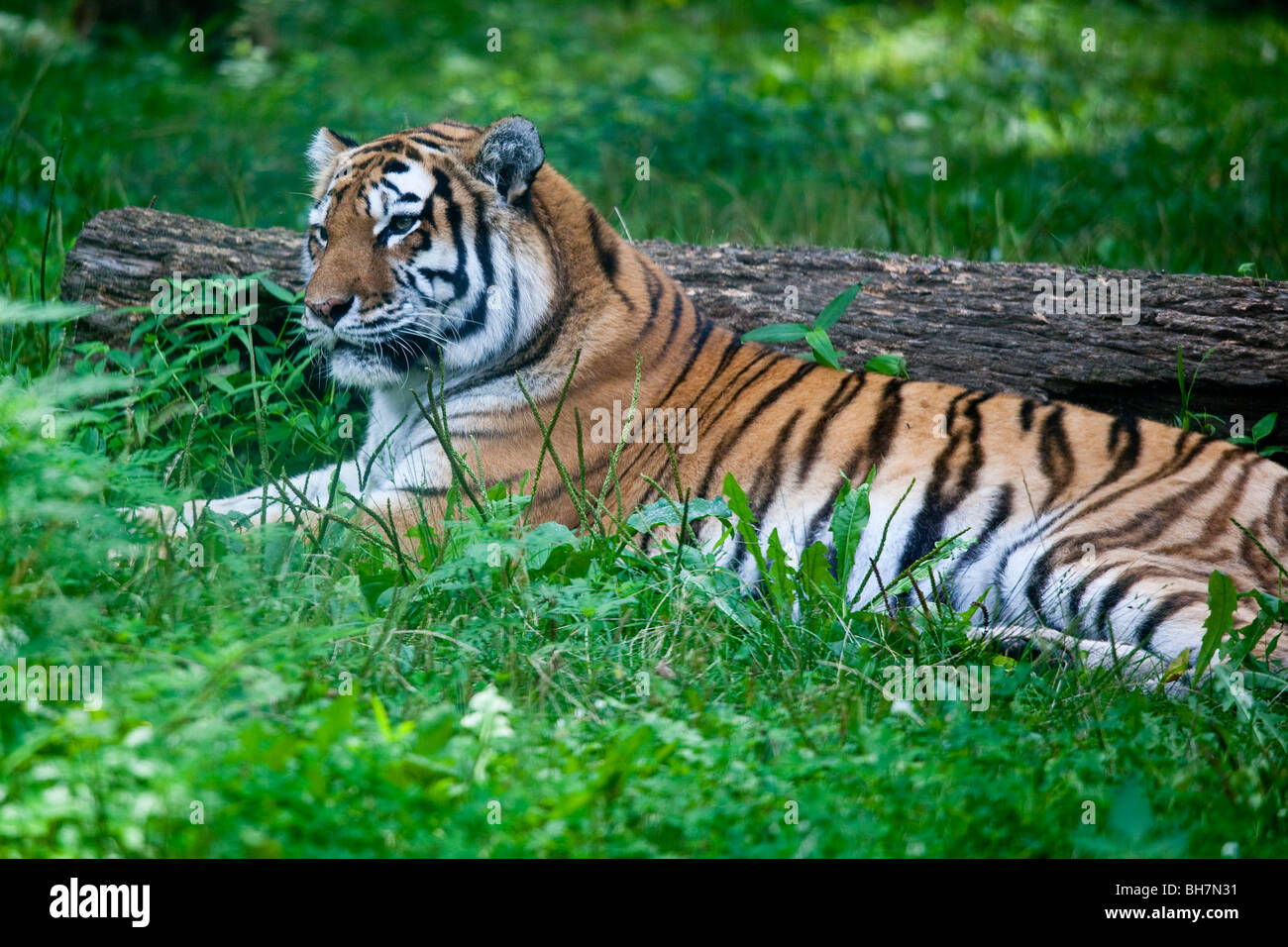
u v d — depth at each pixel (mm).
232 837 4105
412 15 23781
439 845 4254
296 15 21984
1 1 20094
